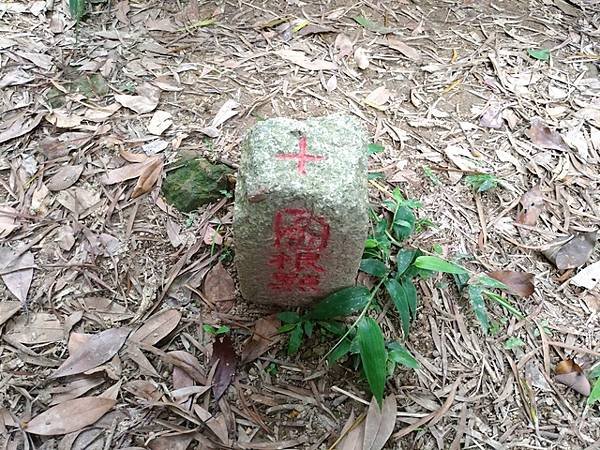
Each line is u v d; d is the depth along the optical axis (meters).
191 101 0.79
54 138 0.74
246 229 0.53
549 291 0.66
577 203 0.74
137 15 0.88
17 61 0.81
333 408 0.58
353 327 0.59
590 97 0.84
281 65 0.84
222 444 0.55
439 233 0.70
